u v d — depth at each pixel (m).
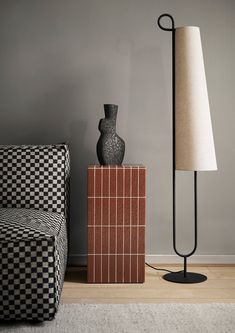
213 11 3.93
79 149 3.96
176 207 3.97
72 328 2.62
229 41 3.94
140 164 3.92
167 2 3.92
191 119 3.43
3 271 2.66
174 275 3.60
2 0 3.91
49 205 3.58
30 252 2.66
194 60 3.45
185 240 3.97
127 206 3.42
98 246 3.43
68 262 3.95
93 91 3.95
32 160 3.58
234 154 3.95
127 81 3.94
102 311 2.86
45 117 3.96
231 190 3.97
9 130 3.95
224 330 2.60
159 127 3.95
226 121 3.94
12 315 2.66
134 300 3.07
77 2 3.92
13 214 3.10
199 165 3.43
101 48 3.94
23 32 3.92
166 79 3.95
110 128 3.60
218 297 3.14
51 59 3.94
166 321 2.72
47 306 2.66
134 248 3.44
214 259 3.97
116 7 3.92
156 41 3.93
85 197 3.96
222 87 3.94
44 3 3.91
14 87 3.95
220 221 3.98
